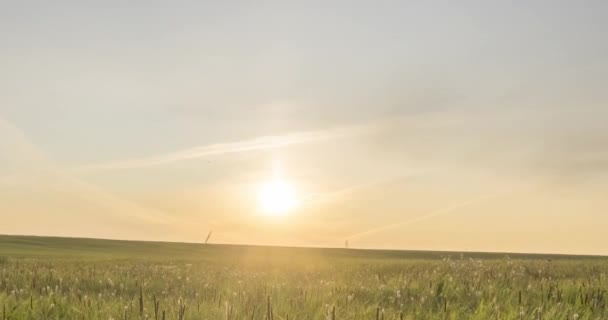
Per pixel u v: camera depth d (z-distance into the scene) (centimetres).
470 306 798
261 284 1130
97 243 12300
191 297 959
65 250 9219
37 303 763
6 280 1276
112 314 670
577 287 917
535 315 638
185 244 14150
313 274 1716
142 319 634
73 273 1628
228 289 1016
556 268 1750
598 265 1897
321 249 14800
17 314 674
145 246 12281
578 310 695
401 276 1349
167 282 1359
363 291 981
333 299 805
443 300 823
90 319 661
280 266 2488
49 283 1260
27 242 11075
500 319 624
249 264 2833
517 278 1270
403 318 641
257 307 703
